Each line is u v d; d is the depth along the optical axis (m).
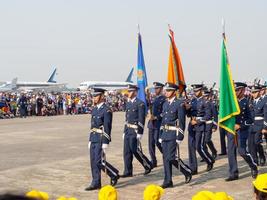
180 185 8.45
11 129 22.34
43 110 36.59
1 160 11.73
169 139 8.23
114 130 21.61
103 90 8.21
